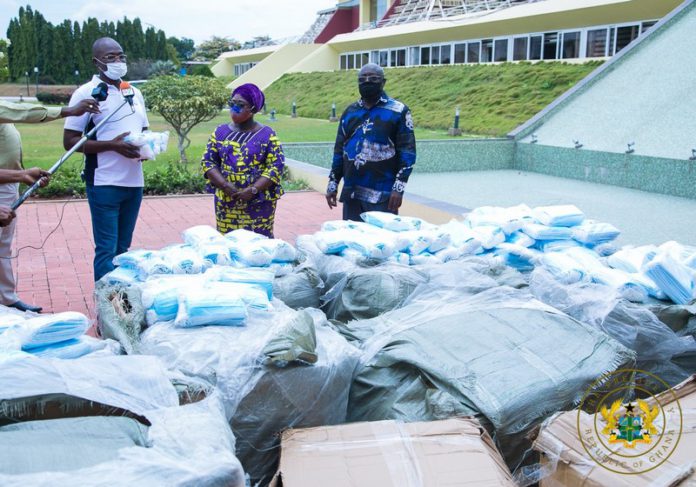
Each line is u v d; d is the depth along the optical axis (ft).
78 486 4.04
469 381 7.38
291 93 100.17
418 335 8.43
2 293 14.83
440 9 104.22
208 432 5.16
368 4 141.49
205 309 8.00
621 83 40.98
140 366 5.98
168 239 23.31
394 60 104.27
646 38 43.37
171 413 5.43
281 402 7.29
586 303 9.73
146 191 32.73
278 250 11.14
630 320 9.28
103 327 8.62
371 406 7.94
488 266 11.19
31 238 22.86
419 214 24.62
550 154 38.93
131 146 13.69
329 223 13.16
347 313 10.55
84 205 29.04
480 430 6.50
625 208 27.35
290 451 6.14
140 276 10.24
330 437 6.34
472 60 85.10
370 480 5.67
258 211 14.32
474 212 13.43
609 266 11.27
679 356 9.38
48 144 50.60
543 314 8.97
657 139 33.60
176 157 45.55
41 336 7.20
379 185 15.43
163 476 4.36
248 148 14.05
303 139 52.26
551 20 69.87
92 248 21.58
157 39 173.37
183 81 42.34
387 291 10.34
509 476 5.97
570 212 12.42
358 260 11.28
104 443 4.57
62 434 4.58
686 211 26.63
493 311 9.04
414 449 6.10
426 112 60.90
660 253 10.40
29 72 148.87
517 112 52.49
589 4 63.82
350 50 116.47
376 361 8.16
